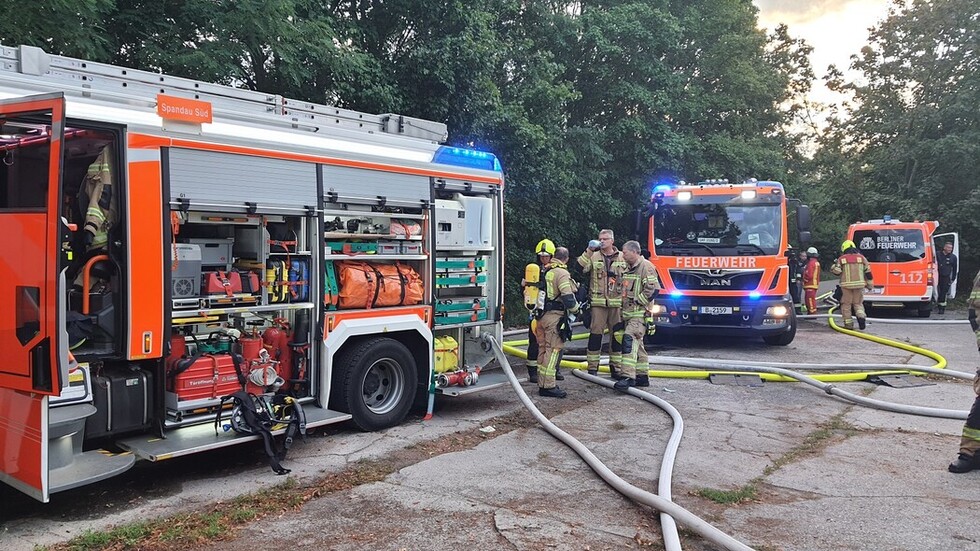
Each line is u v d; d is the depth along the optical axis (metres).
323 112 6.23
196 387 4.75
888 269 16.41
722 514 4.21
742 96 20.56
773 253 10.67
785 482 4.82
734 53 20.22
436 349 6.68
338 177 5.60
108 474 4.01
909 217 22.59
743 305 10.66
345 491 4.55
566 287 7.36
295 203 5.28
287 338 5.49
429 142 6.79
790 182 21.69
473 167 6.98
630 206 17.97
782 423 6.48
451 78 11.32
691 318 10.85
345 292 5.68
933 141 22.56
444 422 6.41
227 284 4.90
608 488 4.64
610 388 7.98
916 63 23.50
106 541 3.71
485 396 7.60
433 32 11.78
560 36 16.12
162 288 4.46
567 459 5.30
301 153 5.31
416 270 6.45
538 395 7.64
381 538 3.80
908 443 5.83
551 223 16.33
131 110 4.56
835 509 4.30
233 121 5.34
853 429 6.29
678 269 10.91
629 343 7.78
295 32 8.97
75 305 4.30
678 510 3.88
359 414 5.80
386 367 6.16
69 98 4.39
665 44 17.66
